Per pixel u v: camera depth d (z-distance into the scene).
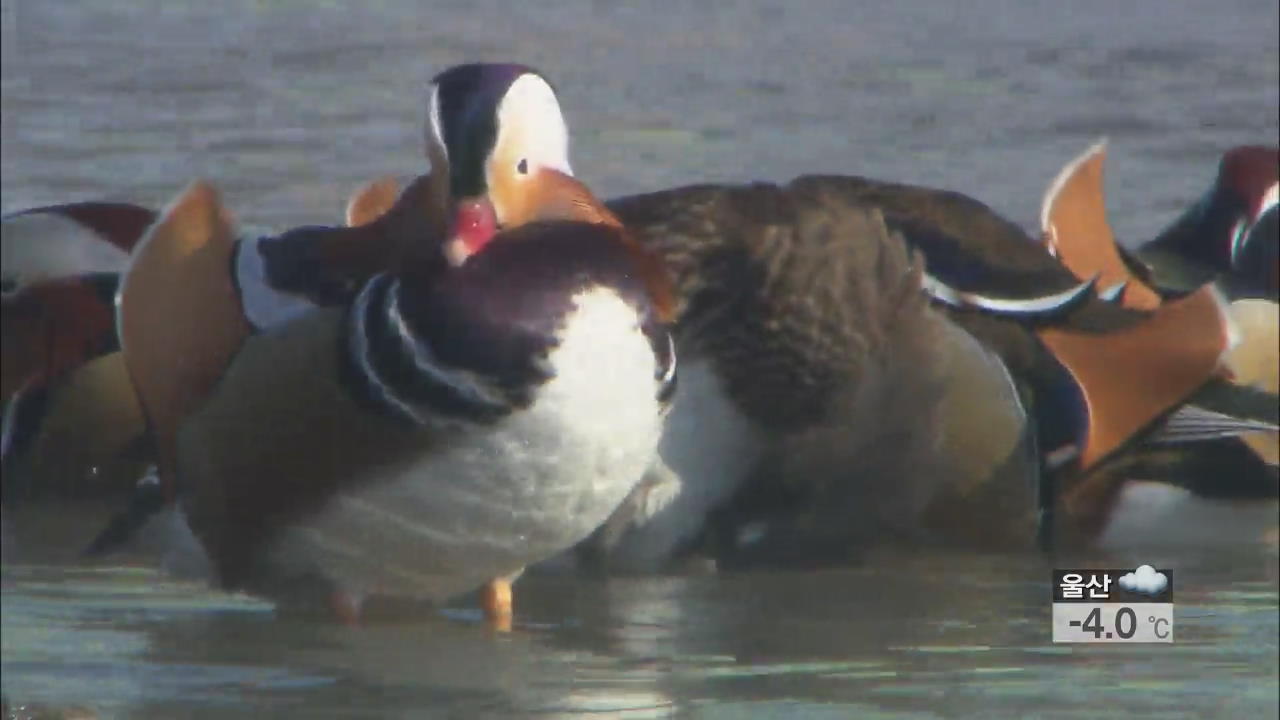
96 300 13.07
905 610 11.45
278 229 16.78
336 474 10.22
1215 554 12.61
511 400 9.85
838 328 12.17
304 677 10.12
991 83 20.92
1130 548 12.72
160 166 18.48
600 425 9.94
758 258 12.16
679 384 12.02
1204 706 10.02
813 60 21.55
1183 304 12.64
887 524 12.37
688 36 22.39
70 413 12.99
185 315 10.78
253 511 10.55
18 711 9.62
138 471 12.99
